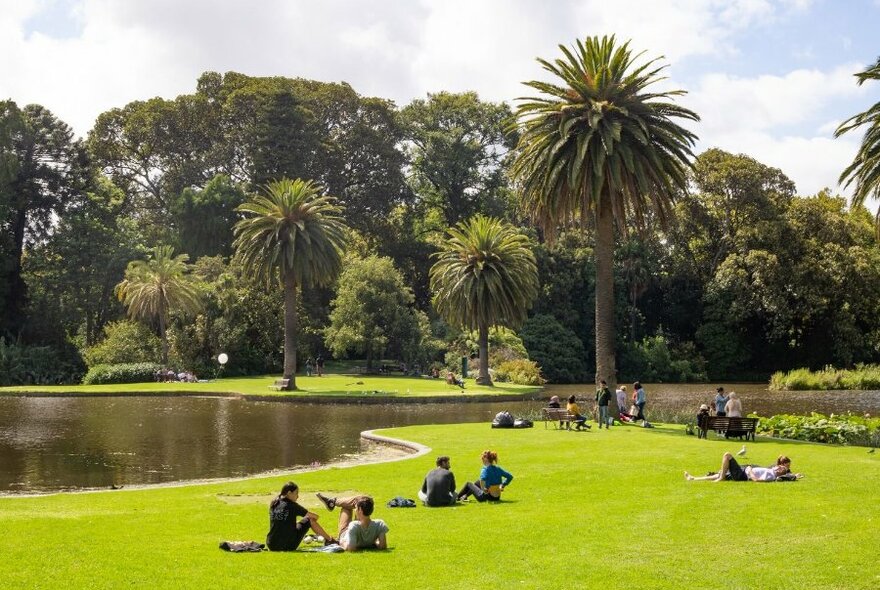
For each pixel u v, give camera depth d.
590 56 33.59
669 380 81.88
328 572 10.52
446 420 38.66
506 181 97.12
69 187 84.62
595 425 32.66
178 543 12.27
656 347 82.12
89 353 74.69
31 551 11.46
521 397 52.50
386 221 99.06
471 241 59.06
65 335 82.06
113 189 94.38
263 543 12.24
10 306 81.38
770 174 82.62
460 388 57.38
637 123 32.97
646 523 13.35
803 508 14.30
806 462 20.55
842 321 76.44
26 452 27.75
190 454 27.30
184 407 45.88
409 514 14.90
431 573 10.49
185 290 71.06
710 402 50.16
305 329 77.94
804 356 83.81
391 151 94.81
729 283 79.00
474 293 58.41
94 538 12.54
